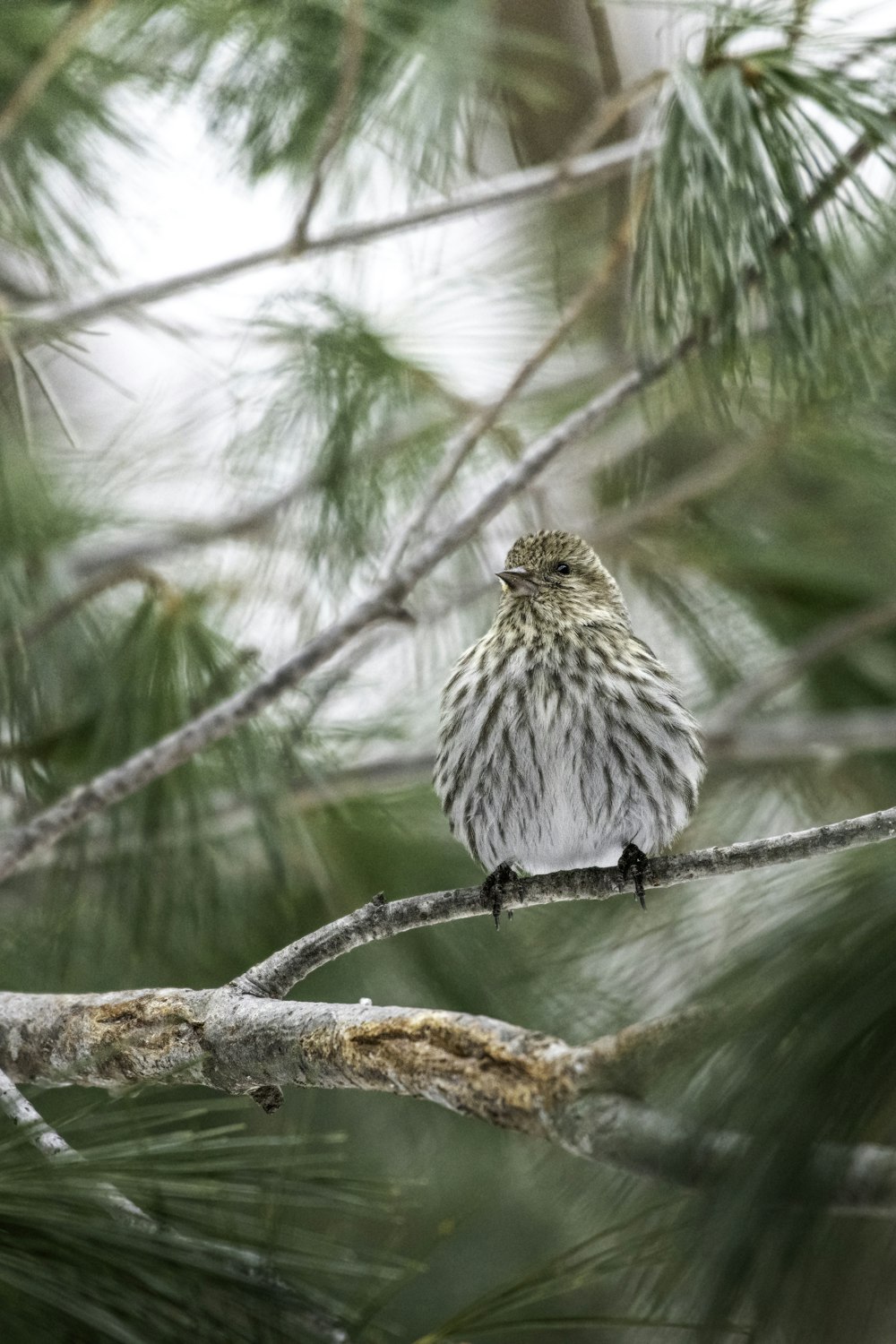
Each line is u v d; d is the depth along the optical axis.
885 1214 4.31
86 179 8.30
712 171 6.78
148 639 8.85
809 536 10.83
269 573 9.77
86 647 8.91
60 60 7.66
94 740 8.64
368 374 9.83
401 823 9.96
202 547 9.82
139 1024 5.88
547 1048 4.75
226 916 8.94
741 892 6.90
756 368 9.50
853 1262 4.39
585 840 8.65
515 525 10.76
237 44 8.22
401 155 8.68
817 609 11.05
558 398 10.83
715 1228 4.36
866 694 11.19
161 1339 4.50
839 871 5.40
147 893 8.32
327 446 9.69
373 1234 9.55
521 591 8.83
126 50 8.26
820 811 10.93
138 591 9.62
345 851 9.62
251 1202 4.94
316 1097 10.17
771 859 6.20
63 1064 5.99
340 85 8.41
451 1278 10.11
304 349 9.71
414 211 8.45
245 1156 5.09
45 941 8.74
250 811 8.80
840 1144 4.39
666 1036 4.69
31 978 8.72
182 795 8.45
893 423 9.98
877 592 10.90
